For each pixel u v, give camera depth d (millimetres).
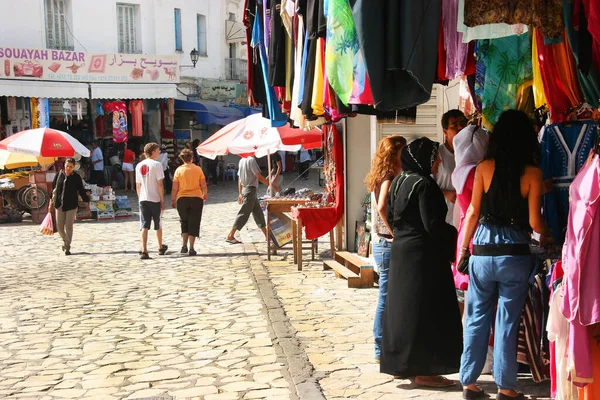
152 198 13688
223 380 6344
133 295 10195
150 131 31969
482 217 5195
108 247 15375
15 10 29141
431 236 5672
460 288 6020
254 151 15141
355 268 10953
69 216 14352
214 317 8719
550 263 5258
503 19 4309
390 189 5996
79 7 31094
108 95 28203
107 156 30578
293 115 8156
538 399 5355
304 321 8258
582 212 4230
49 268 12773
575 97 4930
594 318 4195
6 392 6172
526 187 5047
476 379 5457
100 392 6121
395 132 10414
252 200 15266
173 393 6039
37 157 20344
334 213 11953
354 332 7711
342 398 5695
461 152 5484
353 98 4953
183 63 35219
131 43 33156
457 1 4793
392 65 4258
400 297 5844
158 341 7699
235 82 36719
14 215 20469
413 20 4211
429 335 5746
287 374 6445
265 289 10172
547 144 5172
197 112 32750
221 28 37844
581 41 4398
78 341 7781
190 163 14117
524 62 5492
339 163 12094
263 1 8688
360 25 4227
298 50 7203
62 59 27016
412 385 5953
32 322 8688
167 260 13414
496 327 5254
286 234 13641
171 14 34469
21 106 27141
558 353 4621
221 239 16266
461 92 7027
